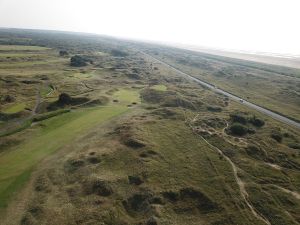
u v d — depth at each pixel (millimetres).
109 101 75375
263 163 45531
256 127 62781
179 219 31453
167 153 45656
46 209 31375
